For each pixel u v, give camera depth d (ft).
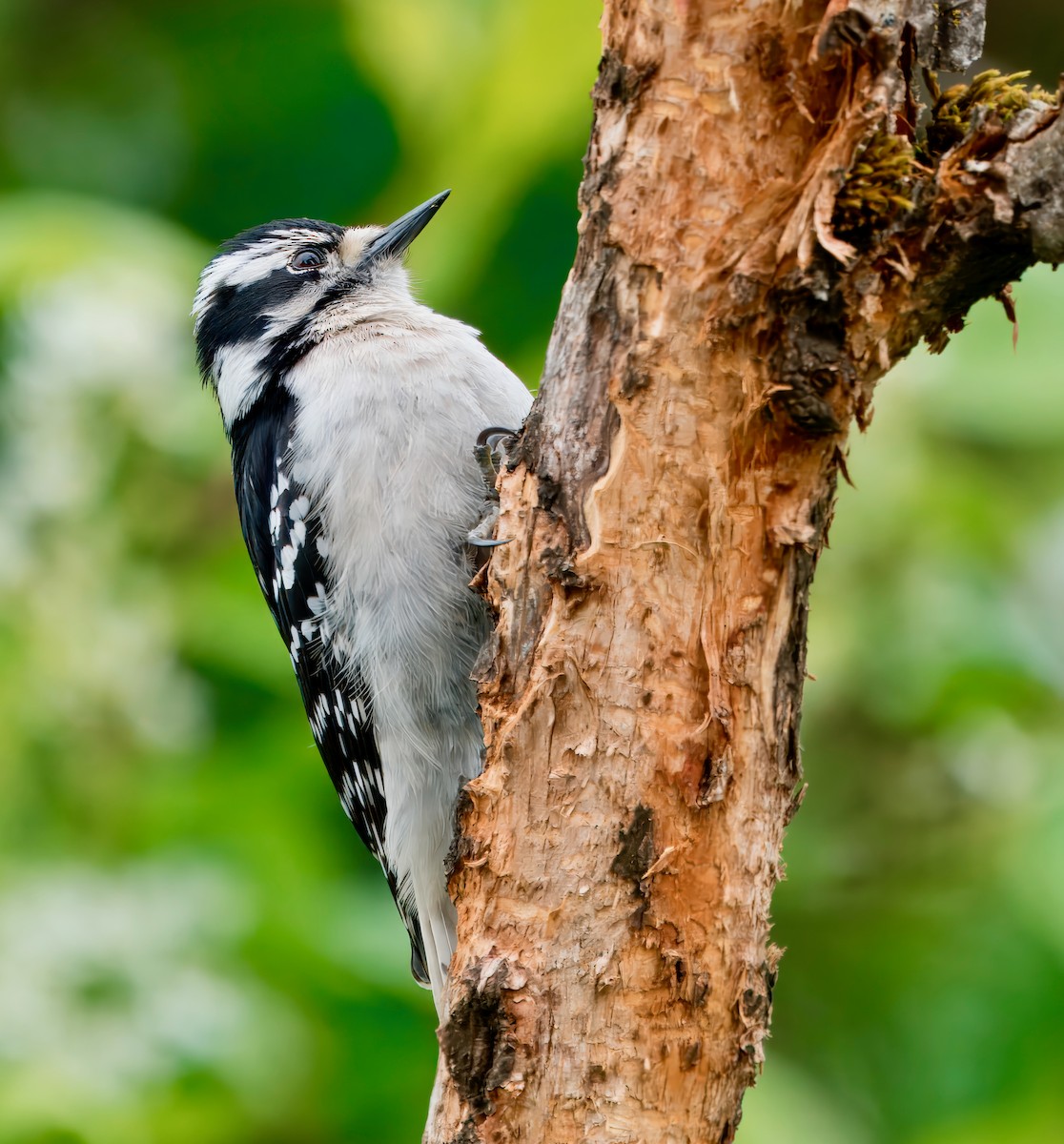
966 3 17.24
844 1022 35.32
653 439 17.51
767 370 17.19
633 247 17.46
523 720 17.90
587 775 17.63
